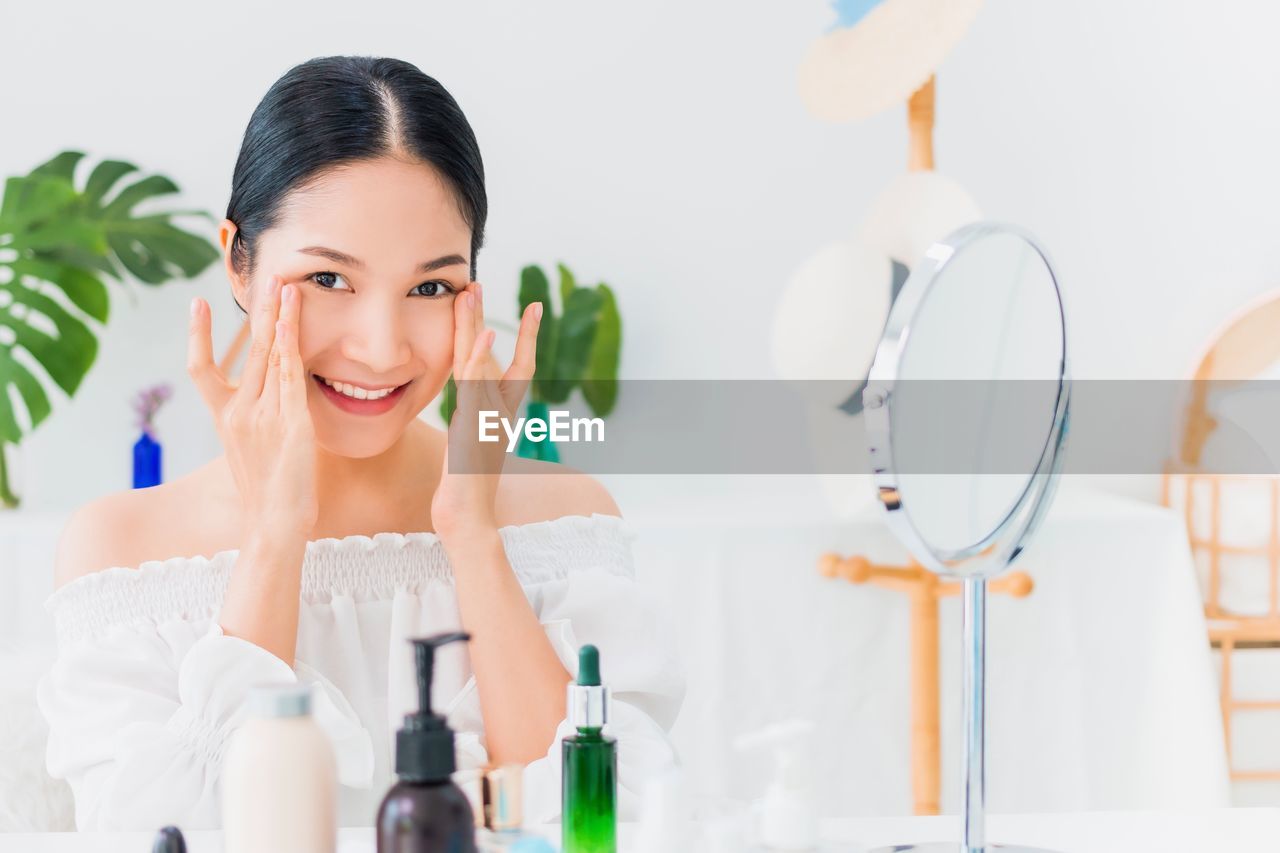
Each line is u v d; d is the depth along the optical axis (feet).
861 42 6.73
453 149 2.95
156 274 6.98
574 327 7.36
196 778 2.65
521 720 2.97
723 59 7.57
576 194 7.57
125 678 2.94
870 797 5.95
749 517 6.18
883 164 7.63
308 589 3.20
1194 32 7.63
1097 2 7.60
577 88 7.55
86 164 7.31
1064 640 5.95
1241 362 7.25
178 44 7.32
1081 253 7.68
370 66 2.97
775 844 1.93
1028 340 2.10
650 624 3.32
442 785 1.61
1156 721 5.94
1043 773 5.95
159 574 3.14
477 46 7.51
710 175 7.59
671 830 1.91
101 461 7.26
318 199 2.86
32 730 3.27
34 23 7.25
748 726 5.89
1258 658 6.47
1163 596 5.96
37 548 6.12
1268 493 6.69
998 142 7.62
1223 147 7.68
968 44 7.57
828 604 5.94
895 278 6.81
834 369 6.88
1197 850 2.15
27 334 6.72
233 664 2.72
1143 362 7.71
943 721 5.98
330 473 3.29
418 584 3.26
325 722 2.66
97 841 2.22
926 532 1.89
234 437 3.01
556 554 3.45
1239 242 7.71
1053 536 5.96
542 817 2.59
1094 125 7.64
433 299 3.04
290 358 2.93
